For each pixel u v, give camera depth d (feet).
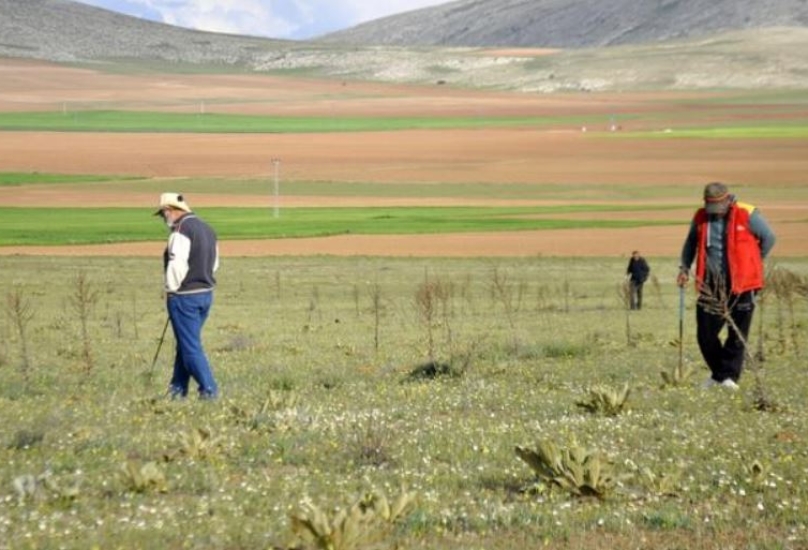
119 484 78.13
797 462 86.33
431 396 127.44
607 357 183.32
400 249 556.10
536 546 64.95
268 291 389.60
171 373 161.89
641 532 68.23
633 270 332.39
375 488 76.95
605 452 87.61
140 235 610.65
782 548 64.44
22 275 430.20
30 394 134.21
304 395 130.82
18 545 62.49
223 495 75.66
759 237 130.00
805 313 290.15
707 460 87.76
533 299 364.38
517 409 117.39
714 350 132.26
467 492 77.46
